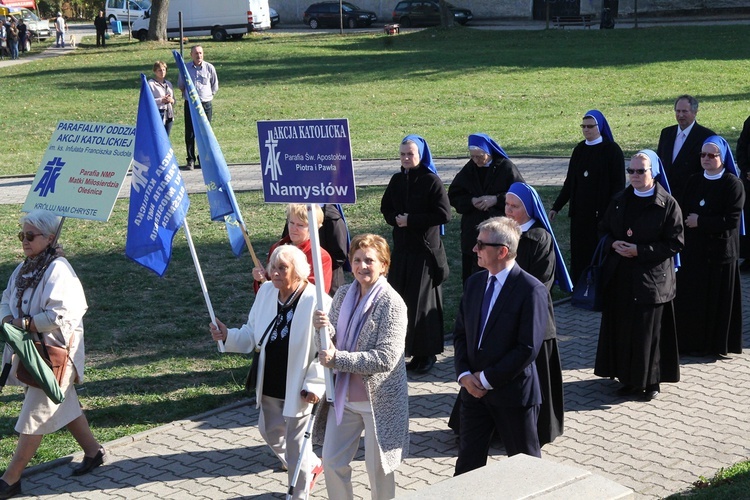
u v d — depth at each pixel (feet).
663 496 18.22
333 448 16.96
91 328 29.50
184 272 35.50
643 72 94.07
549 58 106.63
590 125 31.45
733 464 19.57
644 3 154.20
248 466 20.39
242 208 45.78
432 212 24.90
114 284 34.12
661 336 24.07
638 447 20.67
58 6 229.86
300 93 91.15
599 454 20.34
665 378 24.14
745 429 21.54
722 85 85.81
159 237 18.99
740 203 25.82
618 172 31.48
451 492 11.62
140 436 21.89
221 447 21.38
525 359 16.42
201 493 19.16
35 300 18.79
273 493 19.12
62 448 21.42
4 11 160.15
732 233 26.14
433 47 122.42
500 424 17.03
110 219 44.45
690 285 26.53
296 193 16.67
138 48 132.77
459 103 83.35
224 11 140.87
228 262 36.70
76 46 149.89
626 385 24.03
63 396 18.74
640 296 22.99
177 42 138.41
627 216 23.24
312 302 17.85
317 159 16.42
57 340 18.92
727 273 26.25
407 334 25.53
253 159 60.80
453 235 40.19
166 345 28.12
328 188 16.38
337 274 24.22
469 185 26.99
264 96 90.12
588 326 29.96
